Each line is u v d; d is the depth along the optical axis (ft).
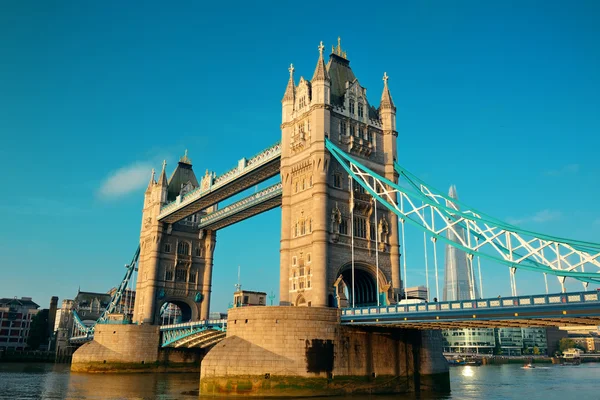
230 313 197.77
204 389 182.60
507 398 208.13
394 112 257.14
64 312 541.75
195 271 390.63
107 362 332.19
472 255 179.32
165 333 343.26
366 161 238.68
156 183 396.37
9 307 612.29
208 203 338.34
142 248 397.39
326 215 215.92
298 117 239.30
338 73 255.91
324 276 207.82
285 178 238.68
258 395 177.06
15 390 232.73
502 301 146.51
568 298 132.98
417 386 205.05
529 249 164.55
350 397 180.45
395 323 175.94
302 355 182.19
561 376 373.40
